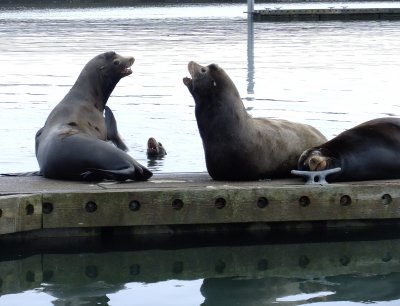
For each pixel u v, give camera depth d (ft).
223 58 151.43
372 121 56.34
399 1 503.61
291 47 174.19
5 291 39.60
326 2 484.74
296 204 50.26
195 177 56.65
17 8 401.90
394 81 116.88
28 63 142.72
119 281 41.32
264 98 102.17
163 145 73.56
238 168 54.65
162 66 136.98
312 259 45.32
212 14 327.26
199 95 54.60
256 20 277.23
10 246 47.70
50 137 57.16
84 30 226.99
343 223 51.57
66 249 47.21
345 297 38.29
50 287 40.32
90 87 64.90
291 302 37.52
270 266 44.01
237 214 49.88
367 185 50.88
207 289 39.83
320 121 84.48
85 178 53.88
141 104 97.35
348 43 183.93
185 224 49.75
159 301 37.88
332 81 118.11
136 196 48.98
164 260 45.29
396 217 51.26
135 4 461.78
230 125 54.19
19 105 96.53
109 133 68.28
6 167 64.49
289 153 57.16
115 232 49.75
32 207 48.08
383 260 44.98
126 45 175.73
